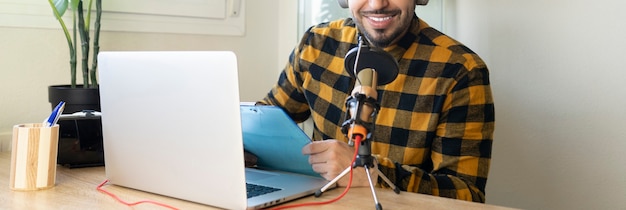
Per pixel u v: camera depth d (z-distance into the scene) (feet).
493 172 5.22
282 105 5.12
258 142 3.44
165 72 2.64
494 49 5.09
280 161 3.50
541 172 4.91
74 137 3.69
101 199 2.83
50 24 4.80
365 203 2.77
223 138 2.48
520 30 4.90
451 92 4.00
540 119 4.87
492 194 5.24
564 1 4.63
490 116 3.99
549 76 4.77
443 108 4.02
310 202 2.77
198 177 2.64
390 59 2.62
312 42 4.78
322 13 6.04
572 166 4.73
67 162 3.68
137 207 2.66
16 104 4.67
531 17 4.83
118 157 3.06
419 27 4.40
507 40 4.99
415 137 4.06
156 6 5.45
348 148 3.24
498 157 5.17
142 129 2.85
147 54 2.71
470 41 5.26
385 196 2.93
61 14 4.43
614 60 4.43
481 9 5.14
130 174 3.01
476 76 4.00
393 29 4.10
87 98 4.27
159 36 5.56
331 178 3.14
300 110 5.20
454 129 3.89
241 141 2.44
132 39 5.34
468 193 3.49
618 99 4.43
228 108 2.43
